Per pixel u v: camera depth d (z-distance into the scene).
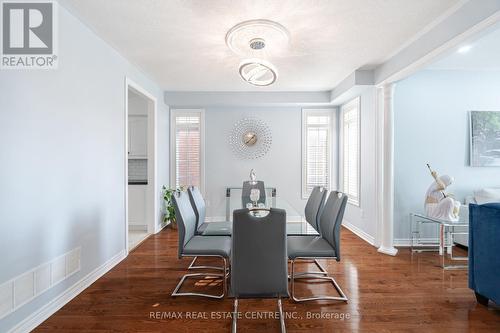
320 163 5.45
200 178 5.41
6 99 1.79
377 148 3.77
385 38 2.86
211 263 3.23
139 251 3.62
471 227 2.34
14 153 1.82
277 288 1.75
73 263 2.40
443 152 3.94
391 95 3.57
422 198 3.92
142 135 4.97
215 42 2.95
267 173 5.43
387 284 2.66
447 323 2.02
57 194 2.20
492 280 2.13
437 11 2.35
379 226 3.77
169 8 2.29
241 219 1.71
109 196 3.02
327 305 2.27
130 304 2.28
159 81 4.40
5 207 1.76
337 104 5.16
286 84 4.56
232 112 5.41
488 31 2.15
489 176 3.96
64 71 2.29
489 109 3.96
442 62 3.65
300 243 2.54
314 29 2.64
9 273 1.78
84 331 1.92
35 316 1.98
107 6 2.26
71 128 2.38
